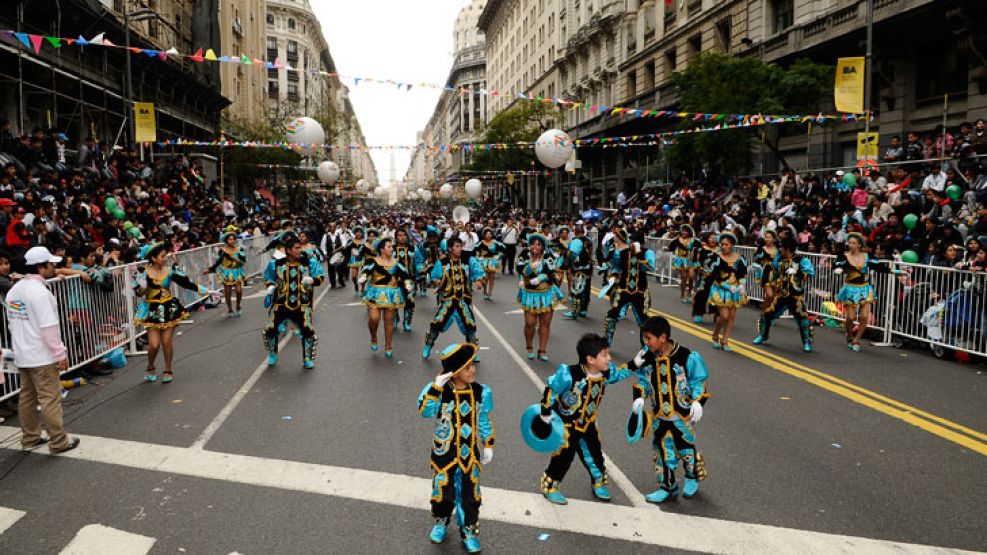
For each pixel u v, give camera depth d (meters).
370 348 10.41
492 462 5.60
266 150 37.62
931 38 18.83
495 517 4.61
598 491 4.87
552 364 9.15
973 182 13.75
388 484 5.16
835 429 6.39
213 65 37.84
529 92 66.19
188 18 36.56
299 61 86.88
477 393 4.28
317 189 58.12
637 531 4.39
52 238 12.42
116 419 6.88
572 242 12.97
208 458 5.73
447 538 4.32
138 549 4.20
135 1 27.78
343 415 6.93
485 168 51.84
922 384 8.06
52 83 20.72
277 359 9.58
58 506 4.83
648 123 37.00
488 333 11.52
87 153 19.00
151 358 8.40
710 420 6.66
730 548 4.16
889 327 10.53
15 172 13.88
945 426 6.47
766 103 19.23
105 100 23.80
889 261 10.68
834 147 22.94
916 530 4.38
